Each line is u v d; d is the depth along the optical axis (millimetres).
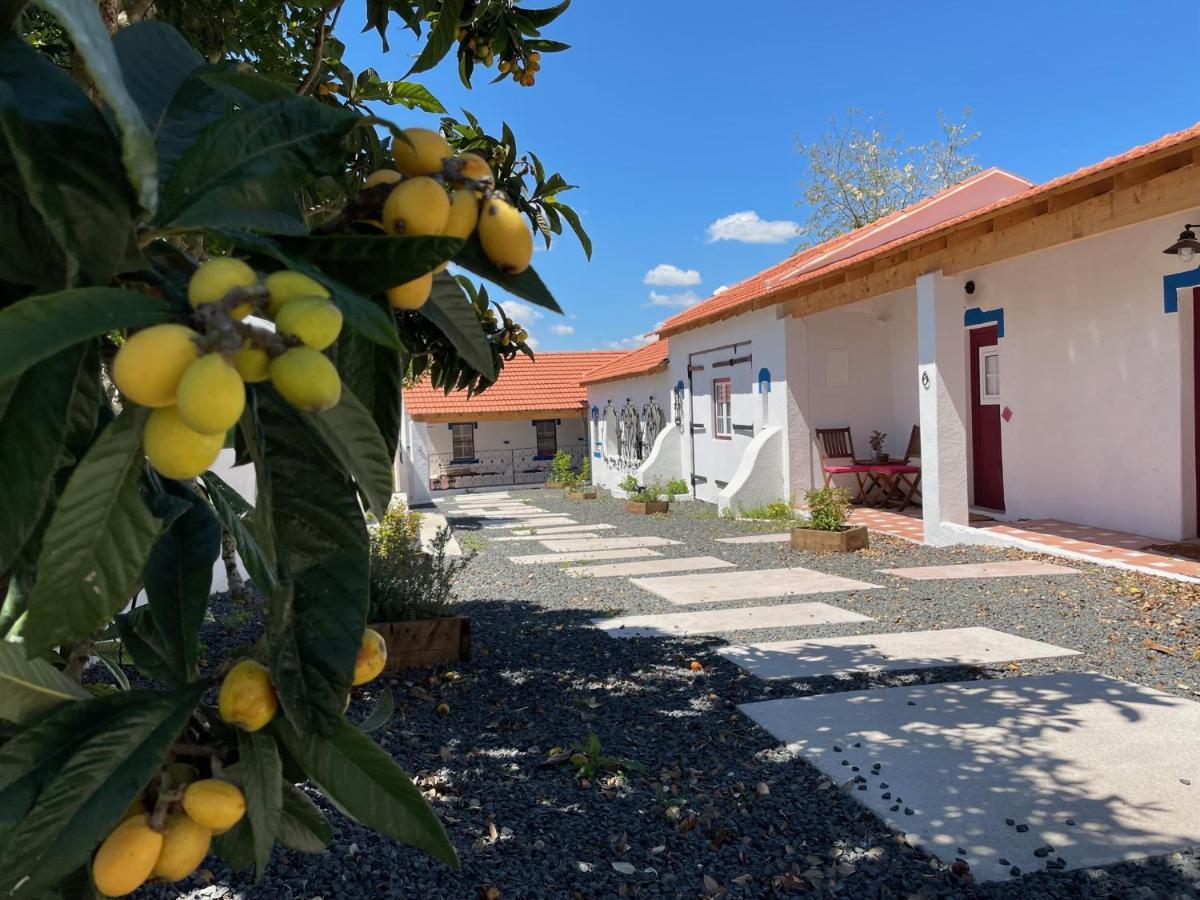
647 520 14953
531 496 23016
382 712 1199
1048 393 10188
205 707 1004
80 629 751
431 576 6531
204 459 645
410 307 862
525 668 5695
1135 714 4445
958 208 12938
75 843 781
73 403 902
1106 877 2957
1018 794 3586
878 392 13711
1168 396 8648
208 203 764
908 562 9055
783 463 13641
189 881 2994
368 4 2402
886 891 2945
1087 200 7289
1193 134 5906
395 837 930
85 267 745
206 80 810
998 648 5773
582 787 3803
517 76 2701
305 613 875
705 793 3719
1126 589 7102
